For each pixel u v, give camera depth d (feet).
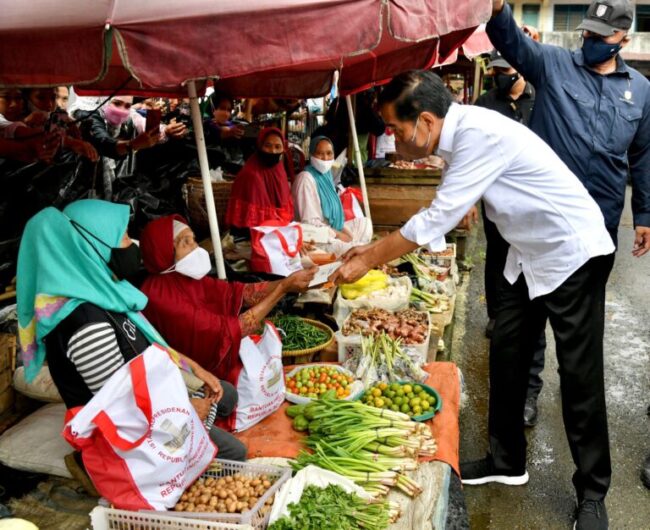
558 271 9.78
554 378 16.22
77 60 6.39
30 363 8.18
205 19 6.48
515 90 16.15
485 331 18.76
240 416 10.35
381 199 22.50
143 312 9.95
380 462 9.19
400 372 11.90
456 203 9.32
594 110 11.36
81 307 7.79
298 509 7.88
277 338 10.87
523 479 11.79
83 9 6.26
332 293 15.79
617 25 10.79
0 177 13.62
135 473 7.67
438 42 13.52
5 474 9.61
